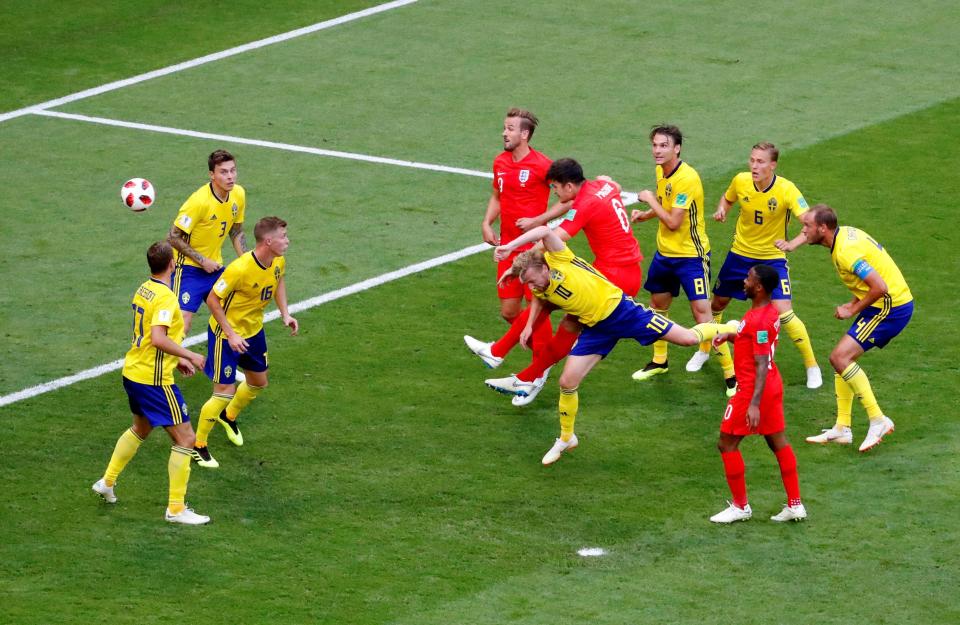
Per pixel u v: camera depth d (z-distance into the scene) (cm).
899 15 8981
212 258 4816
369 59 8425
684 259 4719
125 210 6312
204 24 9094
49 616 3312
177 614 3338
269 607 3375
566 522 3822
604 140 7069
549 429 4419
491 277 5619
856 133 7100
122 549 3656
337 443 4300
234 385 4206
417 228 6106
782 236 4753
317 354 4938
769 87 7806
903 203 6231
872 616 3328
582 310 4069
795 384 4712
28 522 3794
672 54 8375
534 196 4756
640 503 3931
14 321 5188
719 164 6712
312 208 6312
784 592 3441
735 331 3988
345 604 3391
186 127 7406
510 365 4878
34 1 9512
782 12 9069
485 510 3891
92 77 8212
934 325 5066
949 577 3500
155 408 3762
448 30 8881
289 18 9188
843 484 4012
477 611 3356
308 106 7694
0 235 6022
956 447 4203
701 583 3488
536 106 7600
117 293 5462
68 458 4184
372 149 7062
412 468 4141
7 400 4562
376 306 5341
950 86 7781
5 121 7519
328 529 3781
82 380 4728
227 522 3819
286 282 5544
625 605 3381
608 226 4497
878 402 4519
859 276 4166
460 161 6900
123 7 9419
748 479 4069
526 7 9262
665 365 4825
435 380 4753
